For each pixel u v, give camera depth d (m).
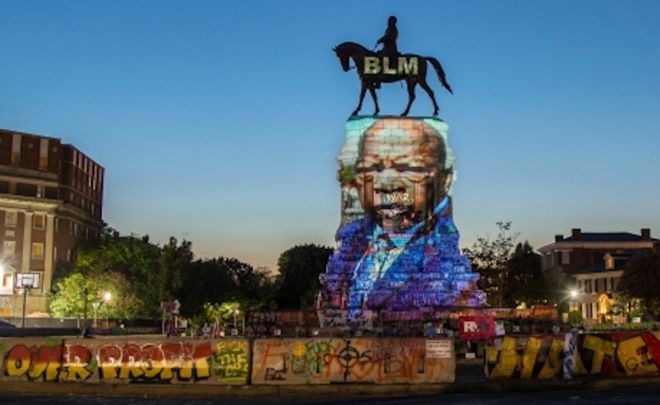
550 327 48.59
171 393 25.62
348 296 52.72
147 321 111.12
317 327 51.09
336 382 26.17
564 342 27.45
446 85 55.50
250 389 25.67
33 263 111.69
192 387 25.75
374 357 26.42
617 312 100.56
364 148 54.53
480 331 38.97
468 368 34.66
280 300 124.06
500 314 50.31
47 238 113.94
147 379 26.28
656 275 87.12
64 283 105.44
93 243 127.69
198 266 120.56
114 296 102.75
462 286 52.72
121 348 26.56
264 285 145.75
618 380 26.95
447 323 48.56
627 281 90.00
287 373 26.20
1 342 26.91
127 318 104.88
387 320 49.81
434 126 54.97
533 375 27.14
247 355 26.31
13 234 110.31
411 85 55.38
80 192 127.06
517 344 27.31
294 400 23.89
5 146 112.19
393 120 54.81
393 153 54.47
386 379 26.30
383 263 52.91
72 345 26.73
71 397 24.67
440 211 54.19
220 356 26.31
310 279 120.69
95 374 26.44
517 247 103.31
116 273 105.25
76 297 102.62
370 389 25.77
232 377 26.16
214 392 25.64
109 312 102.88
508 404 21.72
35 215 113.06
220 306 114.88
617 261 122.12
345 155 54.97
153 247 113.88
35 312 106.81
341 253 54.19
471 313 50.28
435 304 52.09
